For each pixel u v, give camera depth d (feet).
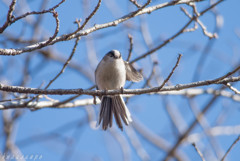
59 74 27.73
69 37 23.07
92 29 24.20
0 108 30.32
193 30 32.35
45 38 36.96
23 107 31.50
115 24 25.17
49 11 21.26
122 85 33.76
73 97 32.42
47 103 32.83
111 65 32.37
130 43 32.65
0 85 23.06
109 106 33.71
